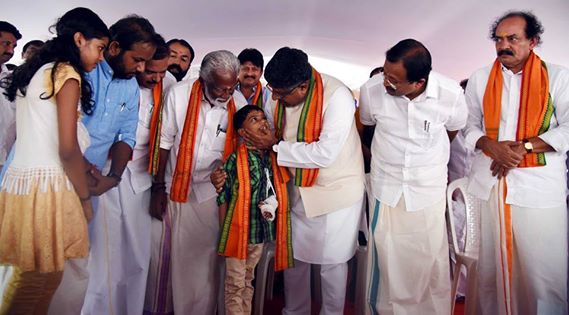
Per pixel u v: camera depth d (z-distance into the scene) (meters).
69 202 1.64
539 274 2.02
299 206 2.16
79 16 1.60
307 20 5.27
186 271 2.26
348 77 7.63
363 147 2.46
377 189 2.12
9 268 1.67
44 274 1.65
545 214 1.98
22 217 1.59
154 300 2.42
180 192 2.11
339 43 6.06
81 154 1.64
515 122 2.00
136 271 2.30
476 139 2.10
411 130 1.97
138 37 1.80
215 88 1.96
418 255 2.09
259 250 2.12
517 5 3.23
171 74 2.57
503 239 2.03
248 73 2.65
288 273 2.29
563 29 3.06
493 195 2.09
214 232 2.26
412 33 4.61
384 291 2.17
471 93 2.19
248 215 2.05
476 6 3.64
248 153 2.08
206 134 2.13
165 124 2.17
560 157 1.98
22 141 1.60
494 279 2.17
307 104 1.98
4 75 2.52
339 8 4.78
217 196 2.10
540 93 1.93
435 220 2.06
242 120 2.02
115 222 2.19
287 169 2.12
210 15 4.91
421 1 3.97
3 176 1.64
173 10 4.62
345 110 1.97
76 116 1.58
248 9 4.85
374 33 5.15
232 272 2.06
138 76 2.11
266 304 2.69
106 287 2.21
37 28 3.96
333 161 1.99
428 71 1.80
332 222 2.10
